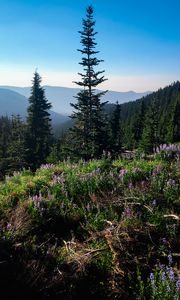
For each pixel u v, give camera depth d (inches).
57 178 322.0
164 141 3299.7
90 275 182.7
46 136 2768.2
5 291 160.7
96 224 232.7
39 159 2375.7
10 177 377.1
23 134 2428.6
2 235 209.2
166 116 4485.7
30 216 245.3
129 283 173.2
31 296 161.6
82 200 282.0
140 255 195.0
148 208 241.9
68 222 245.6
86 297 169.3
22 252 196.4
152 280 162.6
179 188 277.4
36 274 171.6
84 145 1708.9
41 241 219.8
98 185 305.9
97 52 1817.2
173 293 155.9
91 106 1811.0
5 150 3257.9
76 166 390.3
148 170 349.4
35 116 2529.5
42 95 2541.8
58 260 190.5
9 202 279.9
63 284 171.0
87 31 1788.9
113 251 195.5
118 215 242.1
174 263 188.2
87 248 205.8
